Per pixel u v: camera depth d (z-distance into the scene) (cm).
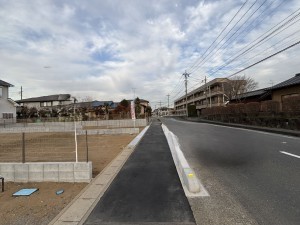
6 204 486
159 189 502
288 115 1648
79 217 384
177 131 1959
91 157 977
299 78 2042
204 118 4394
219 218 368
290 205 405
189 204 421
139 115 4553
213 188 505
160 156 888
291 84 1992
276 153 846
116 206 419
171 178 583
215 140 1289
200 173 627
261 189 487
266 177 566
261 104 2111
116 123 3234
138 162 786
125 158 864
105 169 698
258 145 1041
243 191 481
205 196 460
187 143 1209
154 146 1165
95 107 4419
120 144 1395
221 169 661
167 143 1277
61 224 363
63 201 491
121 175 623
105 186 535
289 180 536
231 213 384
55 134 2116
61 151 1145
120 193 484
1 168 636
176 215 379
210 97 5059
